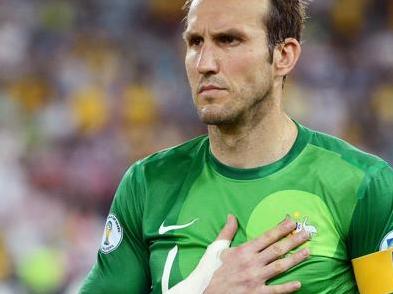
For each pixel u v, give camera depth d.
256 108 7.78
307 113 38.91
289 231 7.49
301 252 7.41
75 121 36.34
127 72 39.78
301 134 8.05
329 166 7.81
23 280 26.69
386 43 43.22
